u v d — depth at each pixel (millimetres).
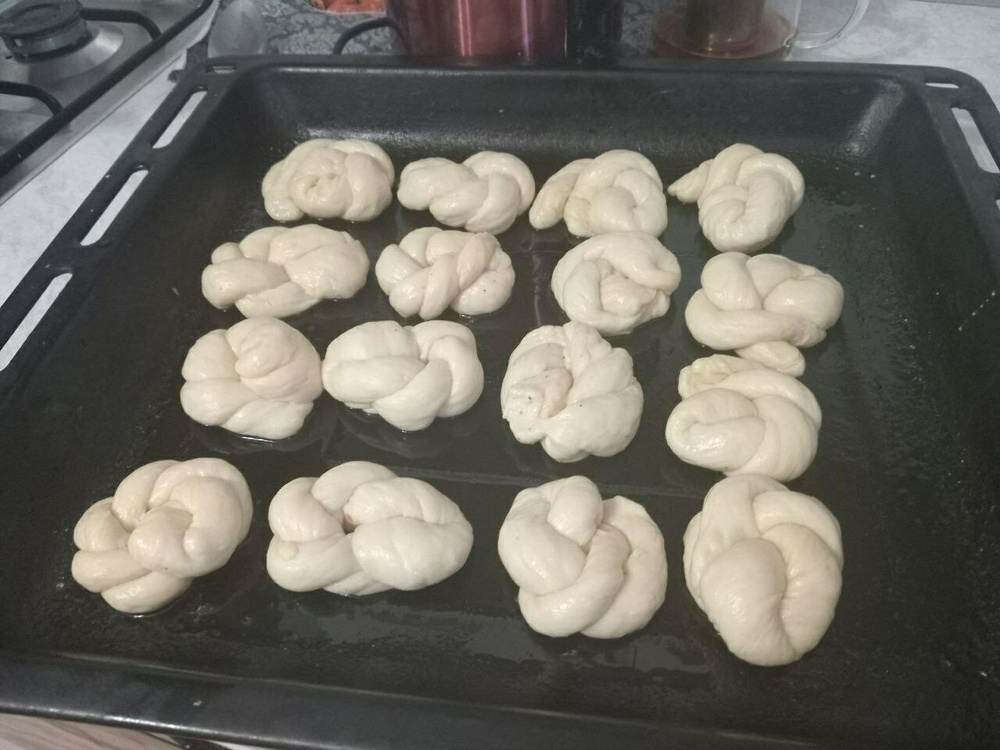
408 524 296
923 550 299
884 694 265
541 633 281
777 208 389
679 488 327
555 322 391
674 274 377
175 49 520
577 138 462
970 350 333
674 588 297
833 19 519
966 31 507
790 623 269
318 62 451
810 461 316
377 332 358
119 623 295
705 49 458
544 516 295
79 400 336
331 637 290
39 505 314
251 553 316
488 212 416
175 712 230
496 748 219
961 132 382
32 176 447
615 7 457
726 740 224
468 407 358
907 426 334
